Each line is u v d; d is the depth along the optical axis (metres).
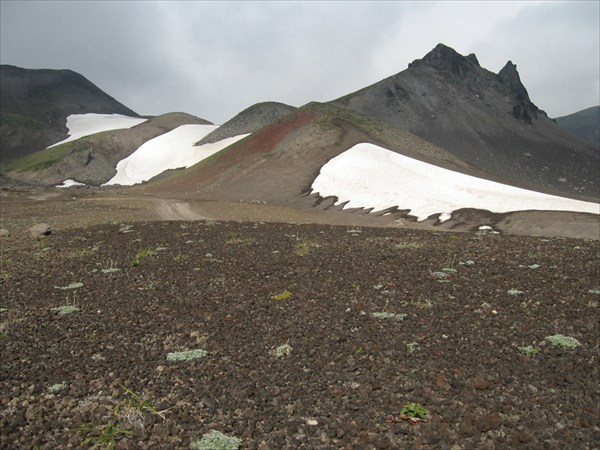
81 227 36.69
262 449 7.23
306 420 7.95
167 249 24.38
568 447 6.98
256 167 92.69
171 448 7.25
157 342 11.60
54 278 18.84
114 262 21.45
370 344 10.90
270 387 9.12
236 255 22.06
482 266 18.34
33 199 76.44
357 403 8.43
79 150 182.38
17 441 7.46
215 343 11.38
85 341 11.72
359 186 72.44
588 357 10.02
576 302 13.59
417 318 12.58
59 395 8.95
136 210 59.88
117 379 9.59
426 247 23.05
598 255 20.34
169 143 199.12
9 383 9.49
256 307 13.98
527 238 27.09
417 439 7.32
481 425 7.53
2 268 21.41
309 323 12.45
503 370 9.51
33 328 12.70
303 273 17.88
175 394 8.95
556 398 8.40
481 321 12.26
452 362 9.91
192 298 15.15
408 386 8.95
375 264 19.06
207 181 95.00
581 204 53.84
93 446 7.35
